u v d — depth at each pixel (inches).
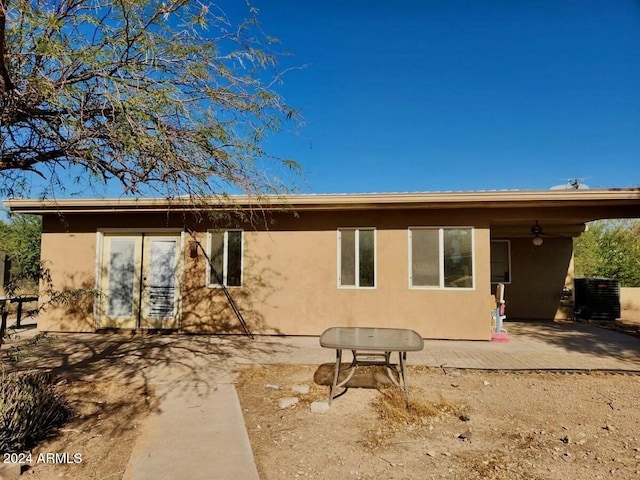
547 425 181.0
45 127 167.0
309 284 394.0
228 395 218.5
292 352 323.0
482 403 209.0
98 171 178.2
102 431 172.9
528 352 323.3
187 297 405.7
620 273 784.9
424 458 150.0
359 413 193.9
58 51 142.9
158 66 167.5
